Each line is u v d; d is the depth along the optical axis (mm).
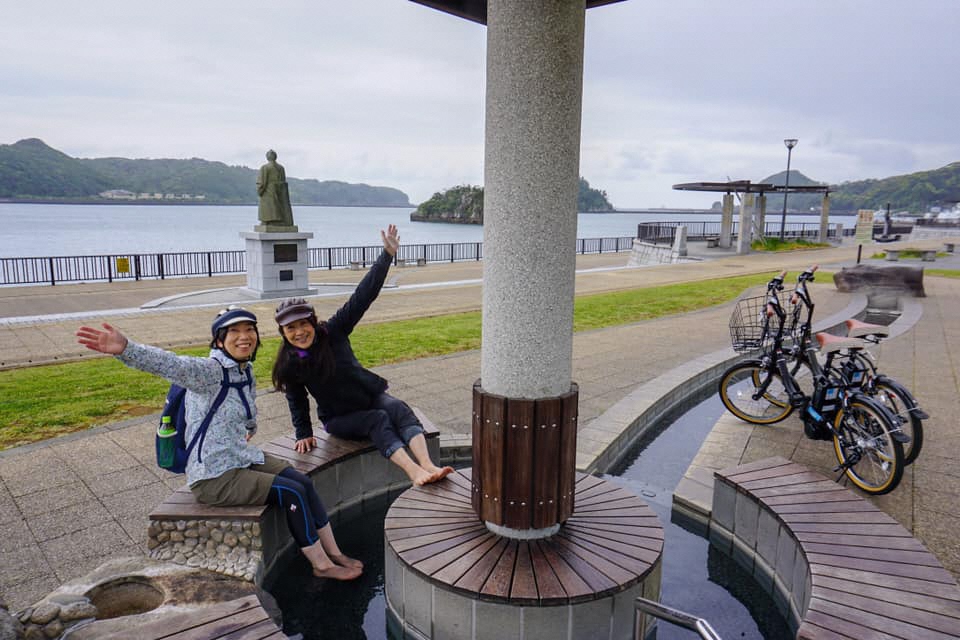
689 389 8219
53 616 2793
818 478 4199
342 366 4492
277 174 19250
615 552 3318
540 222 3020
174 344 10680
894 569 3127
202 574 3400
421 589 3180
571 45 2928
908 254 30219
